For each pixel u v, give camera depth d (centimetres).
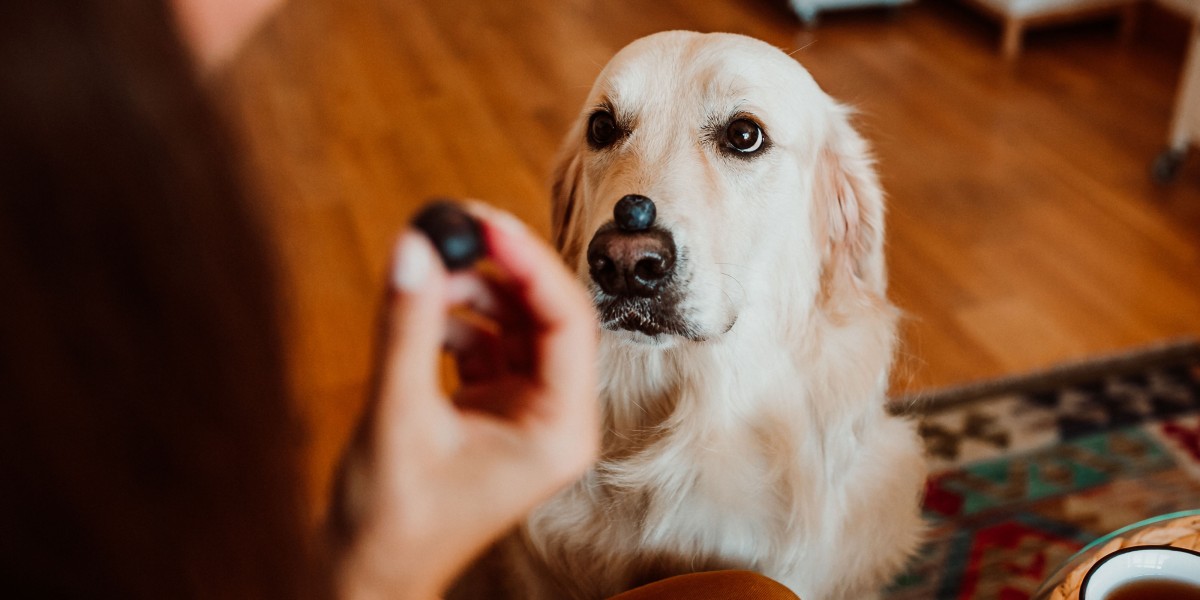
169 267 21
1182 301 266
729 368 137
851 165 154
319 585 31
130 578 23
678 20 462
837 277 155
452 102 384
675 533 142
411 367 41
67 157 19
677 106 136
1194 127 307
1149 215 308
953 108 376
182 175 21
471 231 42
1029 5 409
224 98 22
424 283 40
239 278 23
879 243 158
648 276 122
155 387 22
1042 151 346
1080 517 199
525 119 371
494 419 49
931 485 207
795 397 143
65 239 20
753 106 134
